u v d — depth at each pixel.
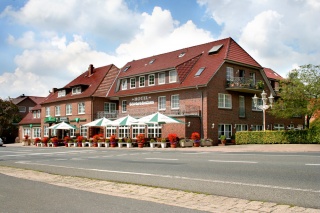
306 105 27.80
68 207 6.44
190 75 35.25
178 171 11.41
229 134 34.72
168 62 39.84
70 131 49.28
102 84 47.91
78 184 9.31
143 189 8.25
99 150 28.03
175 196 7.35
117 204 6.65
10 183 9.68
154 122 29.45
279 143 27.94
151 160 15.91
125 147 32.59
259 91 36.19
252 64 37.19
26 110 74.44
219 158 15.50
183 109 34.41
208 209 6.13
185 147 28.88
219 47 36.53
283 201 6.63
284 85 28.58
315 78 27.27
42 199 7.25
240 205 6.37
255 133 29.41
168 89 35.50
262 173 10.07
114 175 11.01
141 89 40.06
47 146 42.38
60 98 52.22
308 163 11.88
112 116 43.69
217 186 8.42
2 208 6.46
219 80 33.84
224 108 34.16
